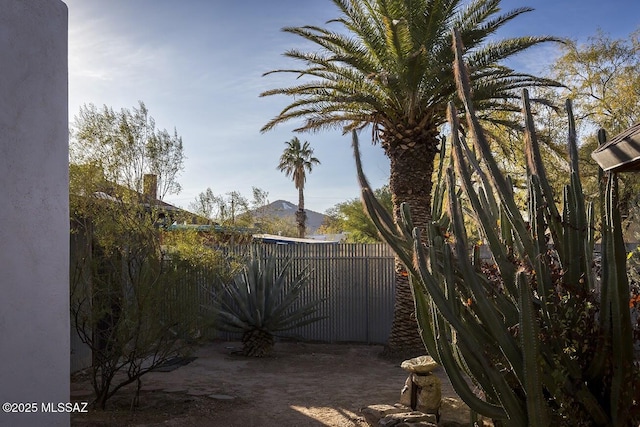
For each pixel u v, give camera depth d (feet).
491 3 39.40
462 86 14.99
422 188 41.52
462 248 13.34
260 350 40.88
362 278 49.29
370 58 41.32
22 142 13.65
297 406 27.43
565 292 14.02
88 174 27.58
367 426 24.22
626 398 12.69
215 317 32.60
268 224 82.48
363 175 16.79
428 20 37.68
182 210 34.17
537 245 14.12
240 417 25.30
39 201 14.10
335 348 46.21
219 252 32.40
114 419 23.93
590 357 13.35
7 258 13.08
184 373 34.63
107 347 26.14
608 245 12.89
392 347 41.65
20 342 13.34
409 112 39.55
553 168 57.72
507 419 13.55
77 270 26.86
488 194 16.25
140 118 31.14
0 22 13.12
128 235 27.22
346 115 43.98
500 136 55.98
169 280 26.99
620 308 12.80
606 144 12.09
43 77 14.37
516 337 13.26
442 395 28.78
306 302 50.14
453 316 13.12
